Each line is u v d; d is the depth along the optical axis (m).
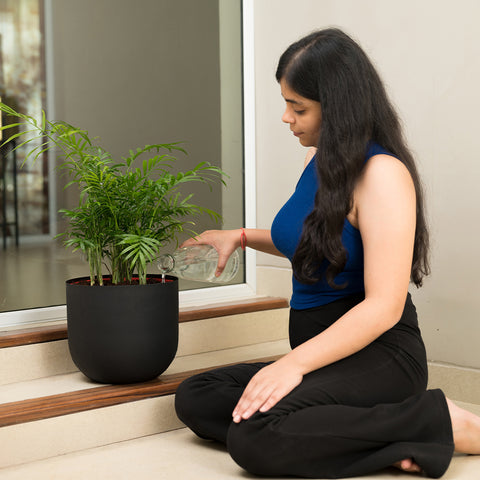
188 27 2.63
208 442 1.81
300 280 1.67
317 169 1.60
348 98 1.57
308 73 1.60
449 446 1.52
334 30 1.64
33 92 2.27
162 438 1.85
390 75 2.34
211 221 2.72
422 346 1.71
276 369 1.55
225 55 2.74
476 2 2.11
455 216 2.19
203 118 2.69
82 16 2.36
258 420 1.49
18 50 2.24
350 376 1.58
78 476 1.57
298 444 1.47
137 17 2.48
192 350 2.38
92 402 1.78
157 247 1.85
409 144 2.30
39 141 2.30
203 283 2.70
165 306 1.89
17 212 2.27
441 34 2.20
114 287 1.82
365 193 1.56
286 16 2.66
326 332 1.55
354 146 1.56
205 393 1.71
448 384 2.23
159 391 1.89
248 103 2.79
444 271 2.23
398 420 1.49
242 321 2.51
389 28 2.33
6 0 2.20
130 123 2.49
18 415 1.66
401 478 1.54
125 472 1.60
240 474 1.58
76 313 1.86
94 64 2.39
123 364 1.84
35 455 1.69
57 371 2.08
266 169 2.78
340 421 1.48
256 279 2.81
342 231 1.60
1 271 2.24
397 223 1.52
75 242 1.87
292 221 1.71
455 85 2.17
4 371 1.98
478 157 2.13
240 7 2.78
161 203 1.92
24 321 2.24
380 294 1.52
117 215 1.90
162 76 2.56
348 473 1.50
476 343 2.16
